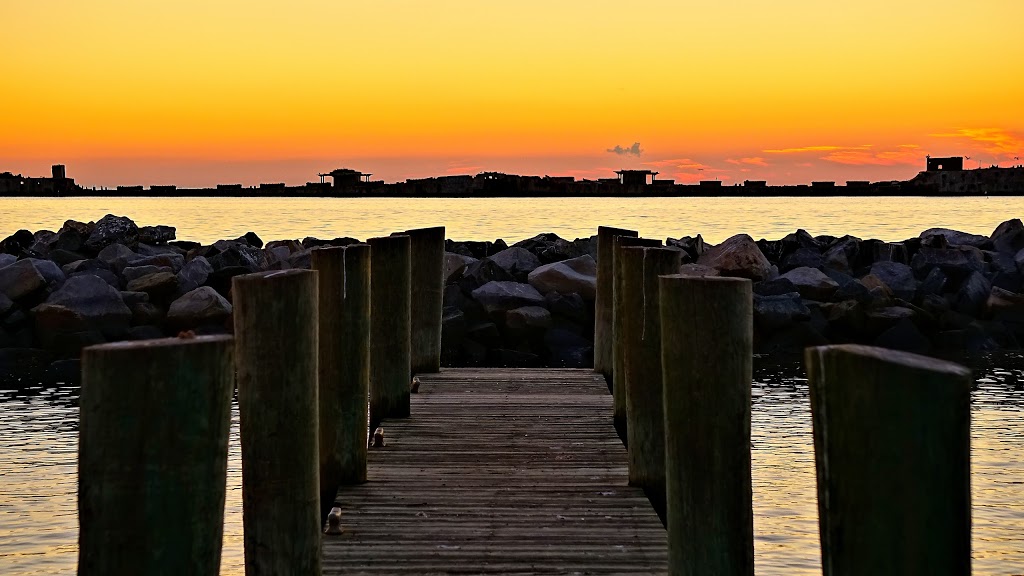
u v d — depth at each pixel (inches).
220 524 135.9
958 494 112.1
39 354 666.2
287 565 204.2
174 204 4451.3
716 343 195.0
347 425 301.7
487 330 705.6
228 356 134.3
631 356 298.7
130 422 128.8
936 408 111.7
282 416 202.1
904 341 703.1
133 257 876.0
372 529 264.4
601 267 484.1
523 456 337.1
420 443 353.7
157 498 129.8
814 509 347.9
